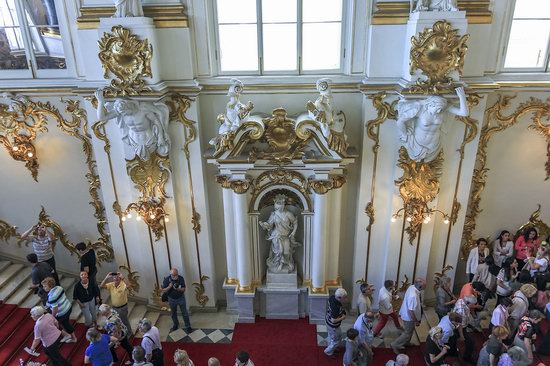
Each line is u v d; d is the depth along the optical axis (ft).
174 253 28.32
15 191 28.30
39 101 25.80
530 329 22.15
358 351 23.40
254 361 26.14
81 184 27.84
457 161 25.31
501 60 24.23
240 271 28.12
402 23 22.54
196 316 29.96
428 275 28.50
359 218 27.04
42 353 23.77
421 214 25.84
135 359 20.11
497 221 27.96
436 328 22.74
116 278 25.68
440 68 21.97
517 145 25.84
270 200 27.30
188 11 23.47
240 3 23.99
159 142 24.63
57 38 24.71
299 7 23.93
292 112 25.31
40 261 26.91
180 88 24.06
